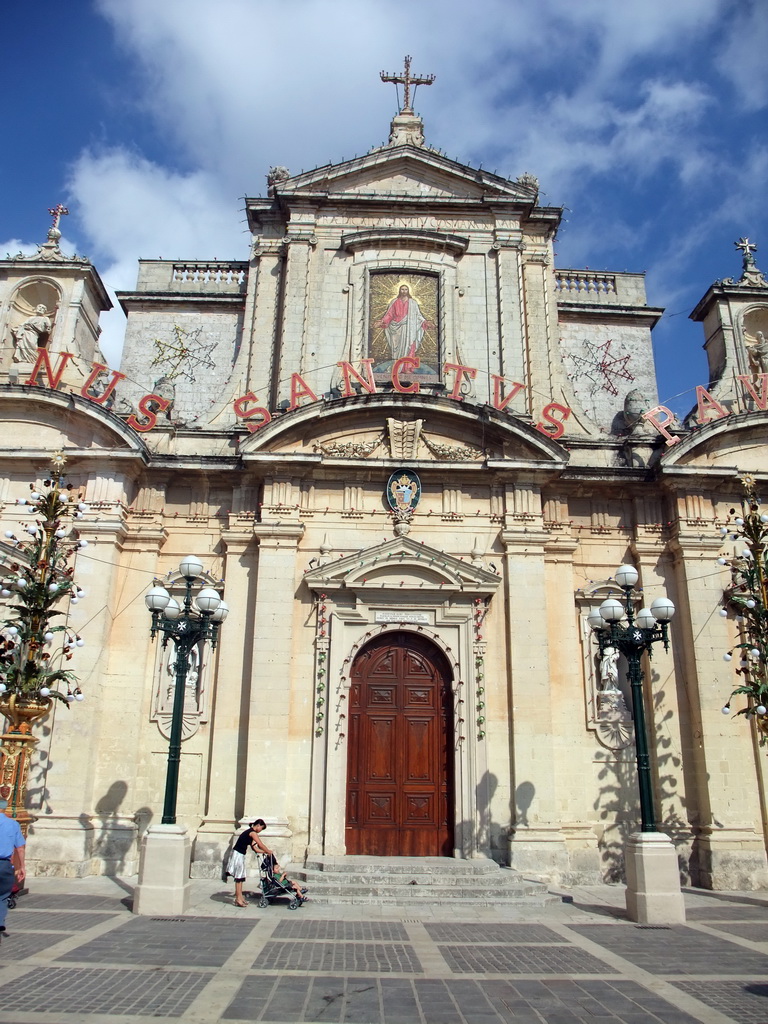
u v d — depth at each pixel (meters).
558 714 19.50
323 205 23.56
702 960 11.26
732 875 18.02
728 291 23.66
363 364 21.83
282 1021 8.28
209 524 20.81
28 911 13.63
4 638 17.11
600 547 21.09
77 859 17.45
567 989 9.70
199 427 21.86
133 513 20.53
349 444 20.86
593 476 21.00
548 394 22.36
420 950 11.61
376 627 19.61
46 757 18.33
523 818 18.25
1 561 19.36
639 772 15.09
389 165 24.08
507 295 23.00
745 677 19.58
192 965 10.33
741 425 21.08
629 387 24.77
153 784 18.84
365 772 18.88
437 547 20.28
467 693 19.17
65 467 20.53
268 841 17.69
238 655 19.50
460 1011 8.76
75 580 19.47
